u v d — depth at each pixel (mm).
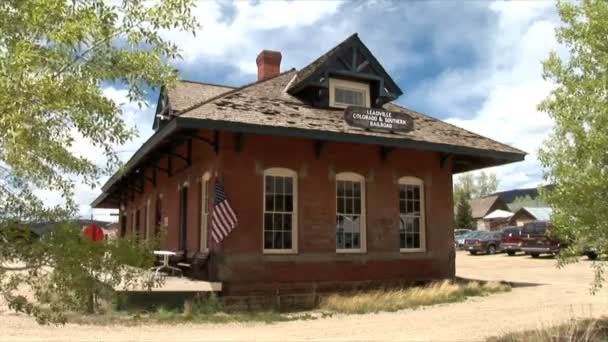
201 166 15438
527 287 17812
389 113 15781
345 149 15969
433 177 17547
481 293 15891
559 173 7883
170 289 12766
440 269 17141
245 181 14227
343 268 15375
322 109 16312
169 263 16609
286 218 14898
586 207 7809
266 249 14430
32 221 4531
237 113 13734
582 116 7828
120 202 32469
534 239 34188
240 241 13914
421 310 13164
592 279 20672
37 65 3924
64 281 4398
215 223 13477
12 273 4609
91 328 10469
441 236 17359
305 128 13977
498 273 23688
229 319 11734
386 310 13156
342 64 16922
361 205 16172
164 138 14148
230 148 14156
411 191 17328
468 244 40906
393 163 16797
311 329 10734
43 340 9328
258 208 14281
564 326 9609
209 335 10055
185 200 17359
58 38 3928
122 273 4898
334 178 15617
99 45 4469
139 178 24391
